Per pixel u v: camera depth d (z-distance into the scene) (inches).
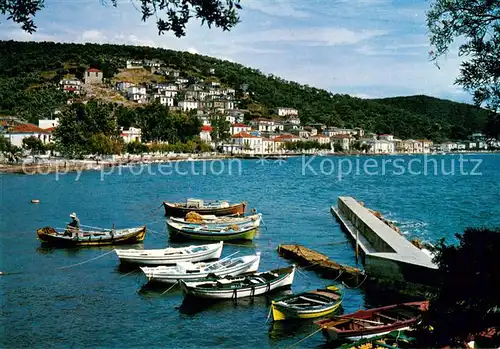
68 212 2422.5
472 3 486.0
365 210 2031.3
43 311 1031.0
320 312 959.6
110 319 987.3
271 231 1982.0
